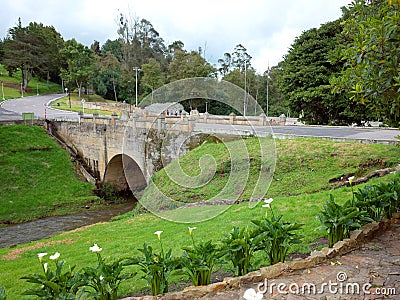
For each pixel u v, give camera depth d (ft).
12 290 20.38
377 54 13.98
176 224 31.99
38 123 87.45
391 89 14.64
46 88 199.72
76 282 12.21
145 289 15.96
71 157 79.10
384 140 43.93
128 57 170.09
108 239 30.55
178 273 13.47
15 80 200.95
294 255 16.66
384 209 19.62
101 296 12.44
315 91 77.15
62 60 197.88
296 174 41.11
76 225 50.78
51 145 81.00
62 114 108.06
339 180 37.24
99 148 73.92
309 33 84.64
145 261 13.08
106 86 177.99
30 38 183.21
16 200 60.95
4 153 73.46
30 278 11.88
